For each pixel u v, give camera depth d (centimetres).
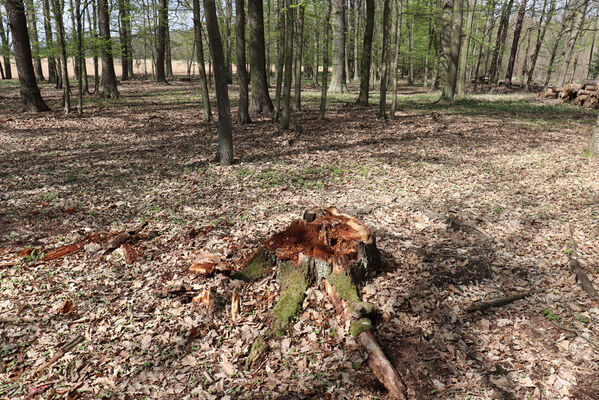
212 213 665
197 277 470
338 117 1670
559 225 611
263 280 450
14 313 411
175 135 1294
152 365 347
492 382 324
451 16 2097
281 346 365
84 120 1530
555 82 3666
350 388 321
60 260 516
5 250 536
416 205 695
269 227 606
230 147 952
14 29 1574
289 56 1286
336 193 757
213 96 2402
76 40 1830
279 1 1361
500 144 1192
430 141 1232
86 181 829
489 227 609
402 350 361
